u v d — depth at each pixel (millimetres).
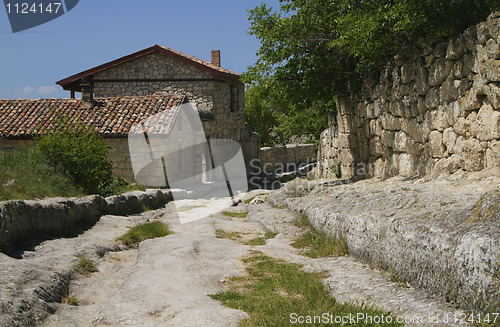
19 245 6668
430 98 8930
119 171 17141
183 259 6359
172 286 5215
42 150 12117
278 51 13969
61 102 19656
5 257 5590
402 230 5152
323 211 7824
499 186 5688
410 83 9930
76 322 4418
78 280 5742
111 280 5941
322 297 4691
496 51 6352
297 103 15031
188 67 22531
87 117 18328
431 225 4805
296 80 14453
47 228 7531
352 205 7387
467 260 4012
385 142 11891
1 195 8172
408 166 10398
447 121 8258
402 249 5082
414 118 9867
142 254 6797
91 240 7605
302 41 13367
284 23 13227
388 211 5996
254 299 4773
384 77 11391
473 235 4059
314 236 7703
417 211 5504
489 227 4074
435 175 8672
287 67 14117
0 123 18312
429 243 4617
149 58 22797
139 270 5902
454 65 7816
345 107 15039
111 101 19344
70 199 8797
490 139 6801
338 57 13703
